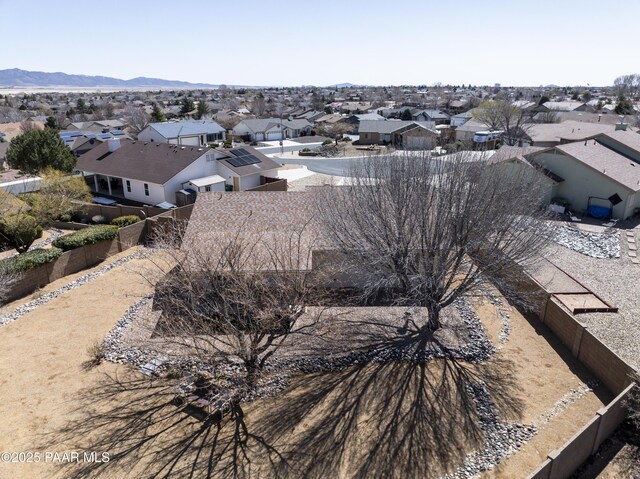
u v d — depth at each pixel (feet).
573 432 43.88
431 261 58.03
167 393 50.55
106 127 313.94
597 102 413.80
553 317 61.72
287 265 66.18
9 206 95.09
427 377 53.21
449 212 56.90
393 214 58.85
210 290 55.26
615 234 100.68
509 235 61.77
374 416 46.75
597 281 77.56
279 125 310.86
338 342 60.29
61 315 67.67
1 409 47.42
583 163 114.62
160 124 251.19
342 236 64.59
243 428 45.34
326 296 73.72
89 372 54.08
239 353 48.78
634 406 42.78
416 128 255.91
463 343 60.34
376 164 69.77
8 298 72.74
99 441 43.47
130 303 71.46
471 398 49.34
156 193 132.87
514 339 60.80
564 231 103.35
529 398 49.08
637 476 38.37
